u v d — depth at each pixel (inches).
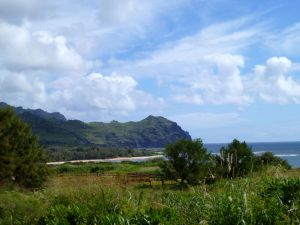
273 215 221.8
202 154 1115.9
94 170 2242.9
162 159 1170.6
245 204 227.8
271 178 327.0
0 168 980.6
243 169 390.9
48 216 329.7
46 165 1110.4
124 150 7844.5
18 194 411.5
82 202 331.3
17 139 1087.0
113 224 254.8
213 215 235.5
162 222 237.6
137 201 317.4
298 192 253.0
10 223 352.5
